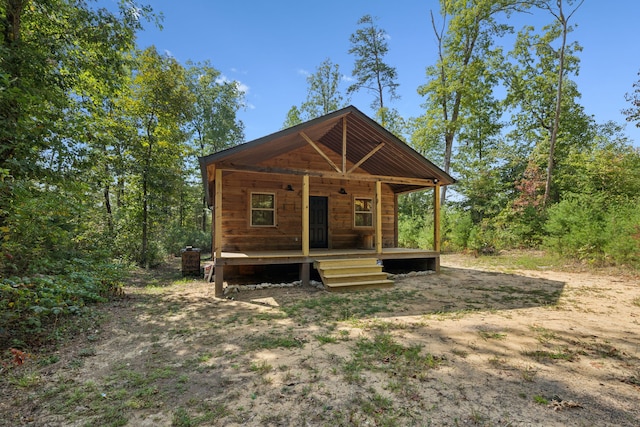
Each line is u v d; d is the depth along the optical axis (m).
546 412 2.33
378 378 2.88
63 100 6.28
